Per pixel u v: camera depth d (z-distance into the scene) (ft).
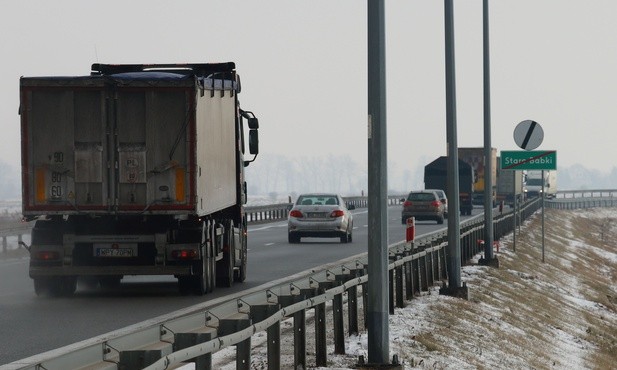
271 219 570.46
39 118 169.58
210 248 180.55
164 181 168.76
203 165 173.06
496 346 158.30
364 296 140.36
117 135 168.96
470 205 605.31
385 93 114.11
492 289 232.73
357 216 631.56
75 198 169.07
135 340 71.41
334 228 341.62
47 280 173.68
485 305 201.26
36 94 169.58
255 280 207.41
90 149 169.27
